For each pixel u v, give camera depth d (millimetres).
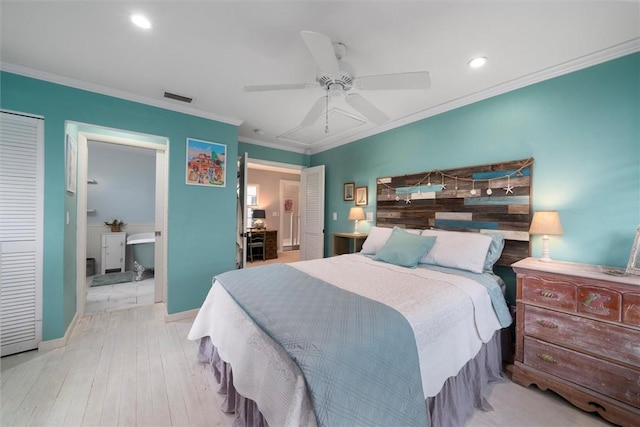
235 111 3010
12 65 2057
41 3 1443
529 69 2070
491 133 2432
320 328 1144
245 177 3516
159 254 3447
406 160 3184
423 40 1743
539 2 1403
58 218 2271
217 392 1736
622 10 1441
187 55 1947
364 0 1416
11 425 1446
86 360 2080
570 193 1999
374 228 3098
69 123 2346
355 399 971
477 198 2496
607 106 1841
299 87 1792
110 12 1516
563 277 1670
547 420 1529
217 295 1925
